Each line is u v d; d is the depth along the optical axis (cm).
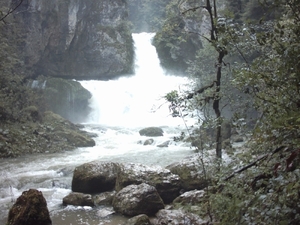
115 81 2472
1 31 1758
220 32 477
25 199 639
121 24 2603
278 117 364
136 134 1708
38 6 2059
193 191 707
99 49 2488
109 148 1420
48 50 2242
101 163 887
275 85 370
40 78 2119
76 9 2303
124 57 2556
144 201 687
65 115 2041
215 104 652
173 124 1986
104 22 2522
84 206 753
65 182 918
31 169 1060
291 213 297
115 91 2312
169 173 801
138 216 630
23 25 2019
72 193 789
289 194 295
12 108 1557
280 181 318
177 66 2597
